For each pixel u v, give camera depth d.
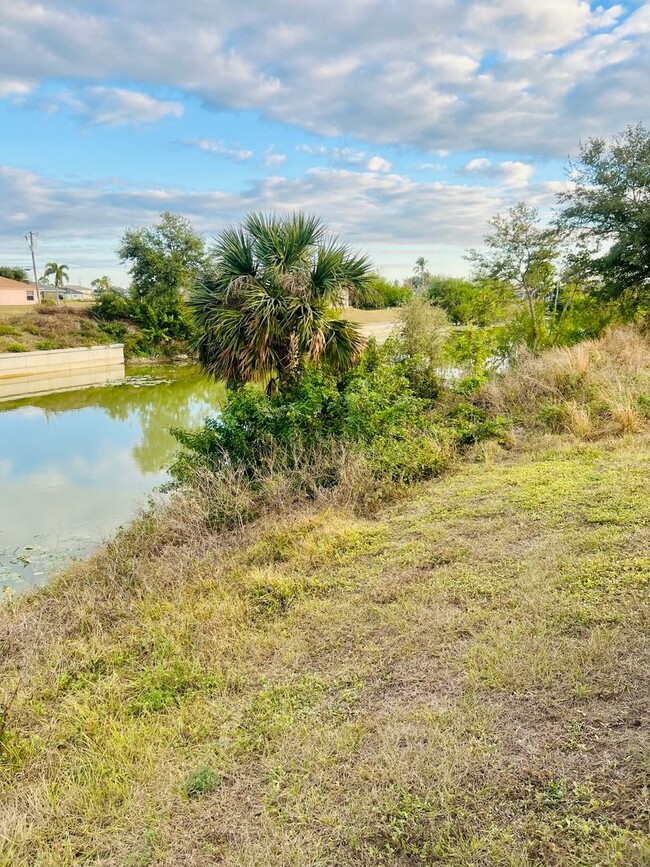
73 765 2.48
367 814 1.90
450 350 11.15
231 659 3.16
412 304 13.16
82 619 4.01
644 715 2.11
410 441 6.45
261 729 2.48
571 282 13.75
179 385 21.92
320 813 1.95
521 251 13.42
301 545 4.55
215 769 2.28
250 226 8.00
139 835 2.02
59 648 3.62
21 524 7.18
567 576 3.23
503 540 3.97
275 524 5.11
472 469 5.89
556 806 1.81
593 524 3.93
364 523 4.87
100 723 2.77
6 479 9.27
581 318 13.97
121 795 2.22
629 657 2.44
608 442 6.01
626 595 2.92
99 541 6.44
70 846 1.99
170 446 11.64
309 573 4.08
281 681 2.83
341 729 2.35
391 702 2.50
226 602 3.82
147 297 34.56
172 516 5.79
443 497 5.14
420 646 2.88
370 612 3.35
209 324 7.84
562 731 2.11
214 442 6.85
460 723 2.24
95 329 30.92
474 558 3.77
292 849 1.81
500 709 2.29
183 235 35.19
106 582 4.74
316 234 8.05
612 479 4.79
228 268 7.93
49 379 23.36
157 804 2.13
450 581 3.50
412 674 2.67
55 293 69.12
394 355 10.38
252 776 2.21
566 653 2.54
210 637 3.41
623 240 12.66
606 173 12.95
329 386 7.12
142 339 31.61
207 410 16.23
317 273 7.91
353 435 6.47
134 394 19.55
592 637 2.59
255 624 3.54
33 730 2.81
